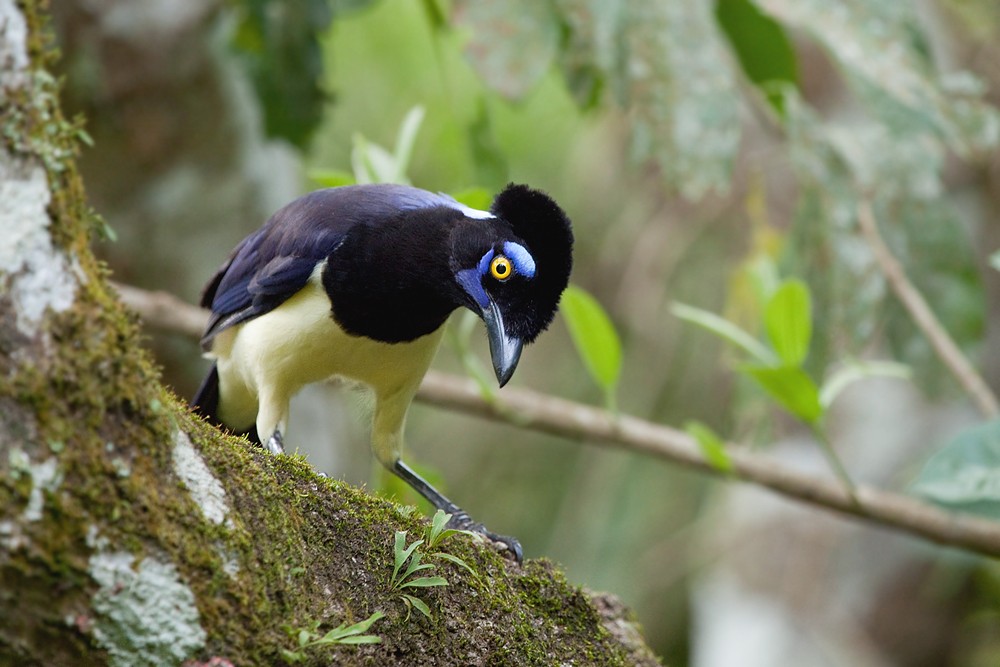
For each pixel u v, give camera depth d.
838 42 11.36
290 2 12.07
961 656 16.73
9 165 4.64
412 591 6.00
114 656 4.75
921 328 11.67
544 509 18.62
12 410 4.54
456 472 18.89
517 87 10.43
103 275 4.98
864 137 11.59
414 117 10.00
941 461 7.94
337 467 15.34
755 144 16.39
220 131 14.56
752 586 16.97
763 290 10.88
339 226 8.15
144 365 5.01
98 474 4.70
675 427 17.52
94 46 13.81
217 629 4.98
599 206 17.95
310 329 8.20
